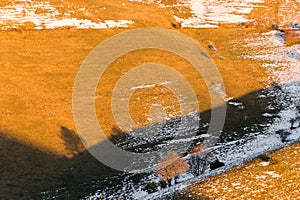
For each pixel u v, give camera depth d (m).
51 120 62.03
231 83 73.88
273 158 43.53
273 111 66.06
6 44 82.25
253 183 39.72
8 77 72.38
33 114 63.22
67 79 73.12
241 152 53.84
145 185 47.56
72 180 50.69
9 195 48.16
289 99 69.88
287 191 38.47
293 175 40.62
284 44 91.00
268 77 77.00
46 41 85.06
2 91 68.38
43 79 72.69
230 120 63.03
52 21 92.00
